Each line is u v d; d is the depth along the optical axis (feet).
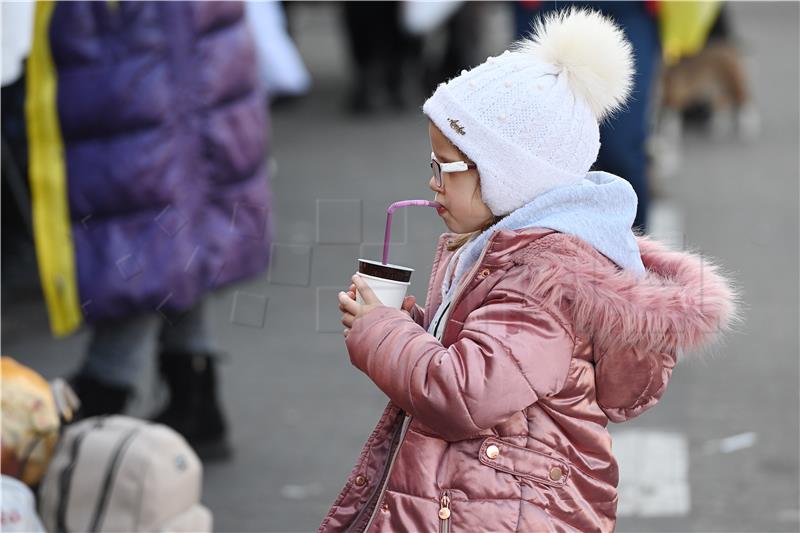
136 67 51.31
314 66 187.83
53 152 51.65
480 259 29.91
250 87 55.67
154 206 52.21
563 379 29.19
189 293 52.70
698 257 31.63
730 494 55.62
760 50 208.13
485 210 31.17
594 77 30.55
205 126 53.47
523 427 29.60
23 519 38.83
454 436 29.07
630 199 30.60
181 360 57.41
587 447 30.04
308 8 213.25
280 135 141.28
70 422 46.03
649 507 54.24
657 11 68.13
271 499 55.11
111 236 51.80
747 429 63.57
